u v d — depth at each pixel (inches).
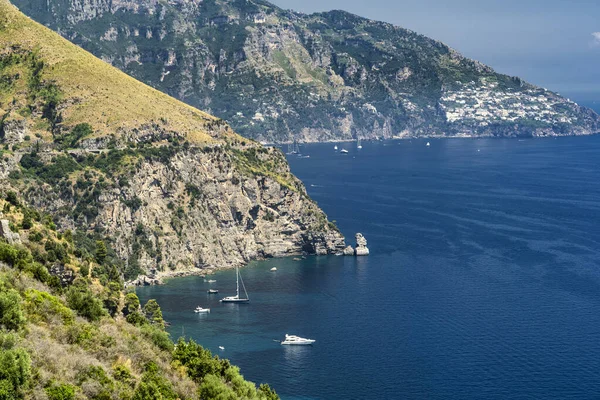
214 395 5782.5
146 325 6801.2
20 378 4490.7
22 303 5408.5
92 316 6048.2
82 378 4862.2
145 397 4995.1
